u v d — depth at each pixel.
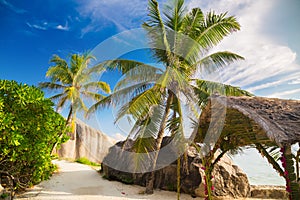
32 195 7.78
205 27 9.48
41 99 6.28
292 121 3.86
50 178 10.41
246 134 4.67
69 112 14.01
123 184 10.33
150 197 8.56
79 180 10.64
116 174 10.72
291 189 3.41
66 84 15.52
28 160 6.00
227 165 9.30
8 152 5.51
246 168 14.40
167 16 9.26
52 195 8.01
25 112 5.88
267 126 3.56
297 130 3.59
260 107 4.35
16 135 5.20
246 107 4.28
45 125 6.22
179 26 9.24
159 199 8.35
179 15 9.32
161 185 9.60
